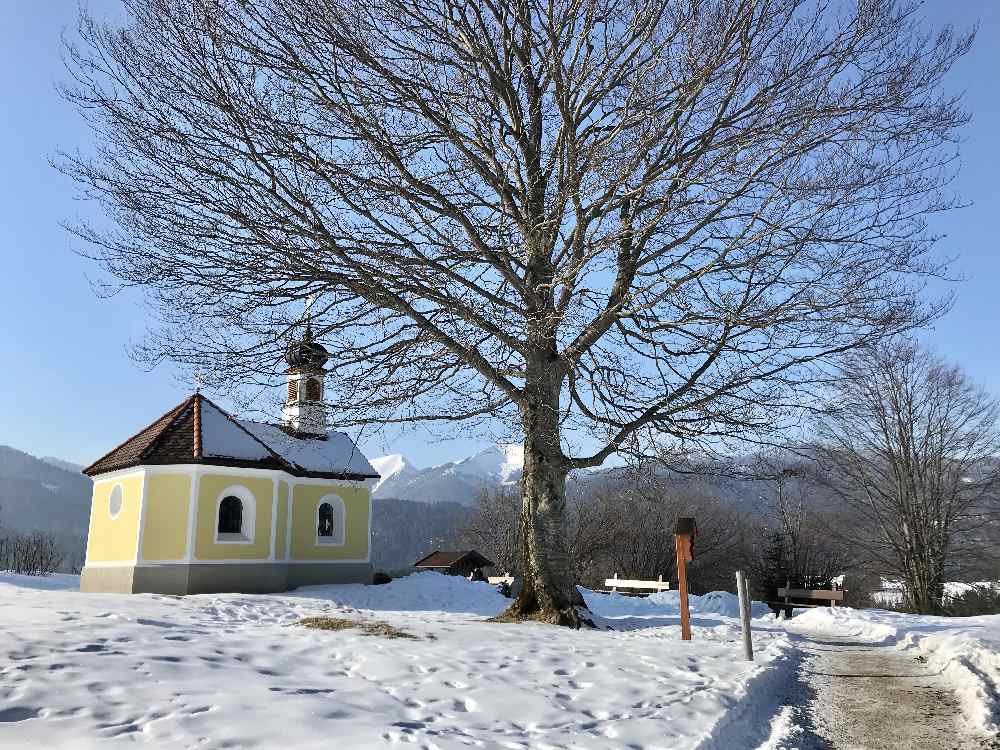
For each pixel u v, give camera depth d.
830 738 5.71
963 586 33.69
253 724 4.69
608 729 5.31
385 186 11.05
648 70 10.64
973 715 6.51
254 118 10.34
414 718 5.30
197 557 20.92
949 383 30.14
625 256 13.43
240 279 11.35
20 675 5.41
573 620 12.67
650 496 15.00
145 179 10.82
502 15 11.91
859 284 10.73
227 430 23.17
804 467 13.69
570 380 14.29
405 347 12.09
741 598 9.23
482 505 62.19
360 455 27.02
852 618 18.23
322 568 24.95
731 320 10.98
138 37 10.55
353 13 10.70
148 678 5.71
